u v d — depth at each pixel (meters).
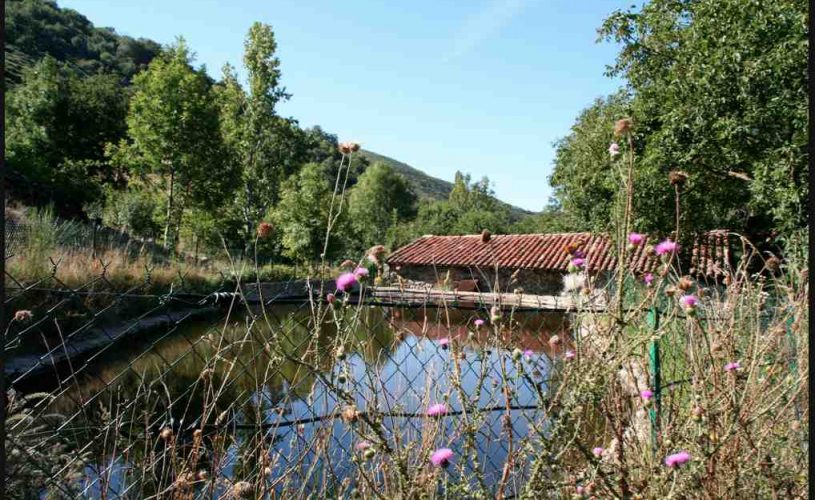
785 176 6.88
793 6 7.29
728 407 1.53
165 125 21.48
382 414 1.42
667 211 8.95
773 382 1.94
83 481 1.58
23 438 1.48
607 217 12.01
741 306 2.07
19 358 3.82
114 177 31.11
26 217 11.28
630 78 10.45
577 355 1.46
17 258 7.44
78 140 31.12
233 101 28.36
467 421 1.46
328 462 1.45
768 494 1.59
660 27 10.10
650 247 1.55
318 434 1.48
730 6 8.00
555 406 1.48
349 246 23.97
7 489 1.34
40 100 30.12
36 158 23.94
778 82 7.42
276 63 28.05
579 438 1.36
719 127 8.05
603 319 1.55
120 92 35.75
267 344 1.52
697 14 8.84
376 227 50.59
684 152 8.65
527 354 1.75
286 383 1.53
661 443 1.60
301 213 20.58
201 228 22.50
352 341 1.49
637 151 9.79
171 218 21.75
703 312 2.18
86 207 21.23
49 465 1.46
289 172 29.91
